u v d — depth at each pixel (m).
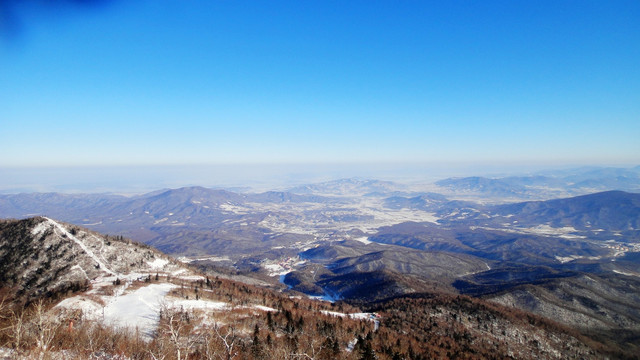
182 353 50.25
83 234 141.75
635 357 135.38
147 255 149.75
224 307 94.44
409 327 118.50
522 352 115.69
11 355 42.62
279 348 62.66
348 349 81.75
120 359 51.69
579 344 132.75
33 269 117.50
